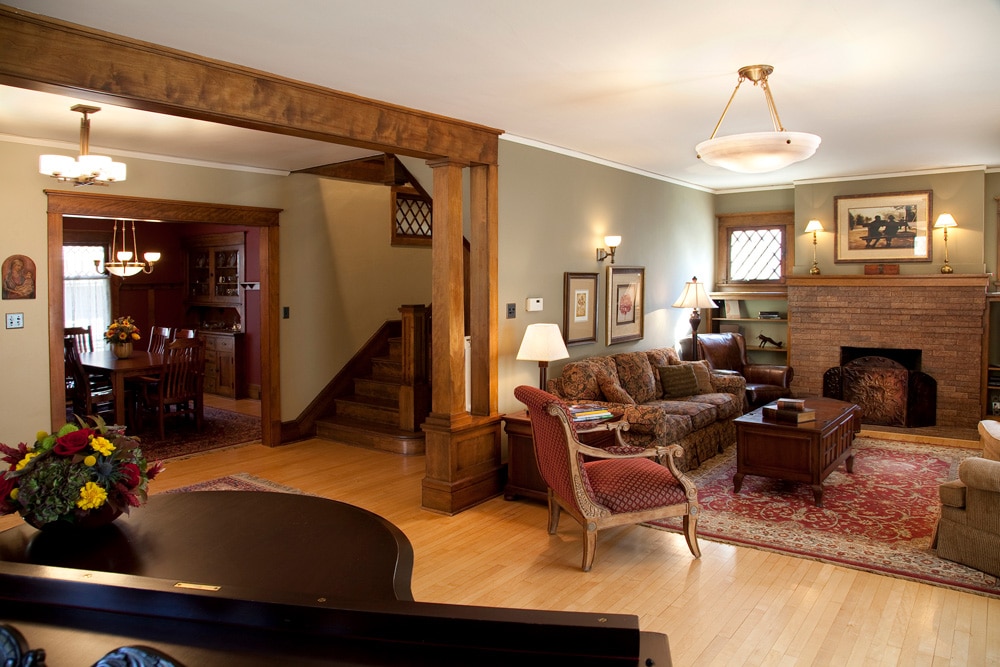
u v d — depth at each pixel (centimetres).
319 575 169
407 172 529
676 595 318
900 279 695
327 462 564
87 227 869
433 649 106
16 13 238
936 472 527
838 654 267
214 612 117
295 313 643
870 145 559
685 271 777
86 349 873
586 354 596
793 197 792
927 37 296
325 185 669
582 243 582
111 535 198
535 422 380
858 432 655
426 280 800
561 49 305
